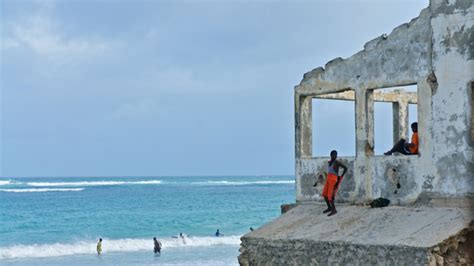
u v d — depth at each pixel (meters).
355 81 21.92
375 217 20.31
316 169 23.14
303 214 22.67
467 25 18.92
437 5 19.62
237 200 115.81
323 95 23.98
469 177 18.80
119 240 58.72
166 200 114.44
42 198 115.81
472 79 18.80
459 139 19.05
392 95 25.28
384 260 18.47
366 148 21.55
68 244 55.94
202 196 127.06
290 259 21.08
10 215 84.50
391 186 20.77
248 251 22.45
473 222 18.17
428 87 19.81
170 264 45.50
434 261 17.47
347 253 19.44
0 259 49.50
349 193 21.97
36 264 46.88
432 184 19.64
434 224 18.56
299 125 23.88
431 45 19.75
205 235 65.06
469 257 18.22
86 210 92.62
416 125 21.06
